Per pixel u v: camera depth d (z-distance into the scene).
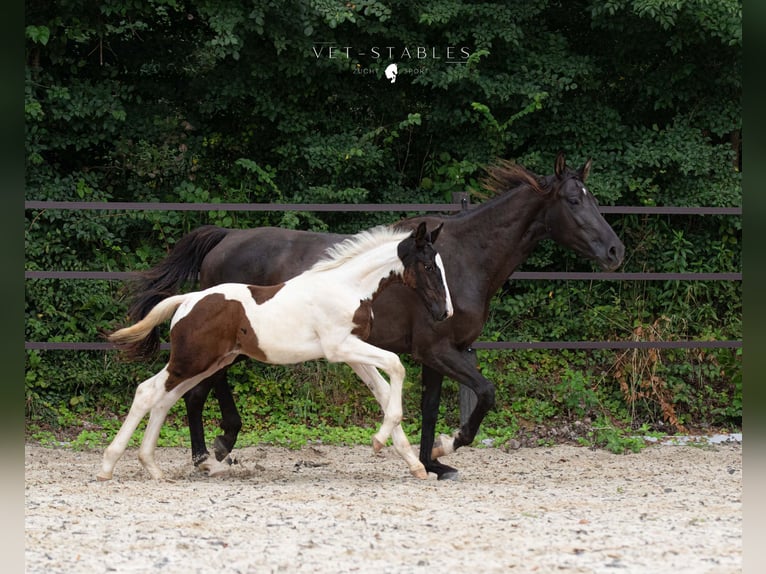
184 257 8.12
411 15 11.94
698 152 11.99
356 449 9.62
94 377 10.88
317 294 6.89
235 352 7.03
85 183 11.76
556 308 11.76
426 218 7.83
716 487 7.35
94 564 4.53
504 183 7.94
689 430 11.03
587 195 7.70
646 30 11.95
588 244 7.62
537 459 9.11
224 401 7.97
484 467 8.57
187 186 11.73
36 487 6.75
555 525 5.46
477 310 7.49
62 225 11.41
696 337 11.92
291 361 6.97
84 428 10.42
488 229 7.66
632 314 11.80
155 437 7.17
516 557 4.66
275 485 7.07
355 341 6.89
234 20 11.00
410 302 7.35
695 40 11.73
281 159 12.59
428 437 7.73
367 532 5.24
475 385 7.35
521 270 11.81
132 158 12.09
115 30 11.62
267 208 9.93
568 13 12.81
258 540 5.04
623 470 8.41
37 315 11.00
